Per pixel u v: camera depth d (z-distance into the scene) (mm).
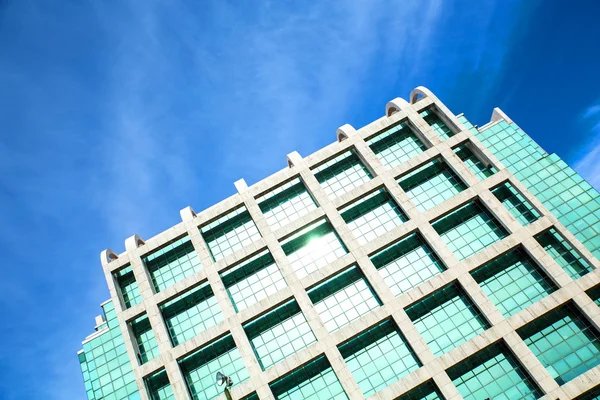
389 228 40750
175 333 39812
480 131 44719
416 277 37625
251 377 34156
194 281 40219
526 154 42219
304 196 44969
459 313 35219
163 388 37219
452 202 38906
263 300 37312
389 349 34844
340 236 39188
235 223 45031
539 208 37125
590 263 34000
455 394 30719
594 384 29547
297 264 40281
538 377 30406
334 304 37625
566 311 33719
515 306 34688
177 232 43656
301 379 34938
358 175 44875
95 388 39156
